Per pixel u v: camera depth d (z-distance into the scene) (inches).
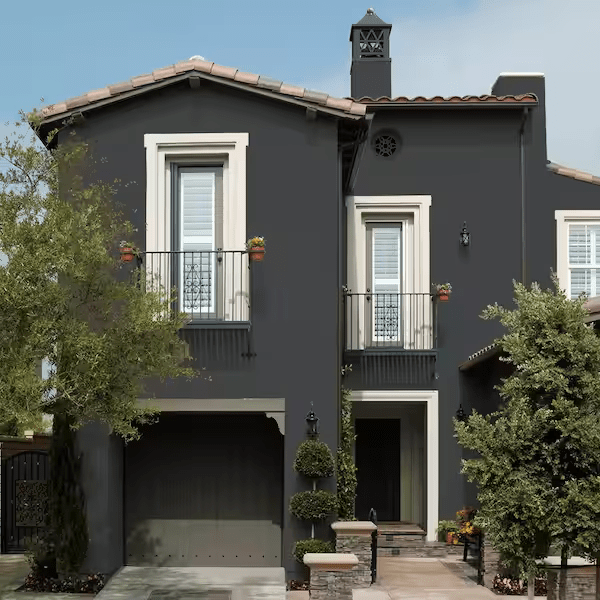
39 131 576.7
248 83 571.8
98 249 448.8
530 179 727.7
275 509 610.5
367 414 772.6
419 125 735.1
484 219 727.1
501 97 719.1
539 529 412.8
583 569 464.4
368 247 735.1
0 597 523.2
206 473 613.9
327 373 565.0
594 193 730.2
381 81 823.1
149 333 471.5
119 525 589.6
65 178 487.5
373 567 567.2
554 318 423.2
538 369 416.2
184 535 609.3
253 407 562.6
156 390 565.3
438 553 676.1
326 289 569.6
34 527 676.1
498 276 721.6
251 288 569.3
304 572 548.4
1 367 423.5
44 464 684.7
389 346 719.1
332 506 542.6
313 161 576.1
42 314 434.0
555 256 725.9
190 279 581.3
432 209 728.3
